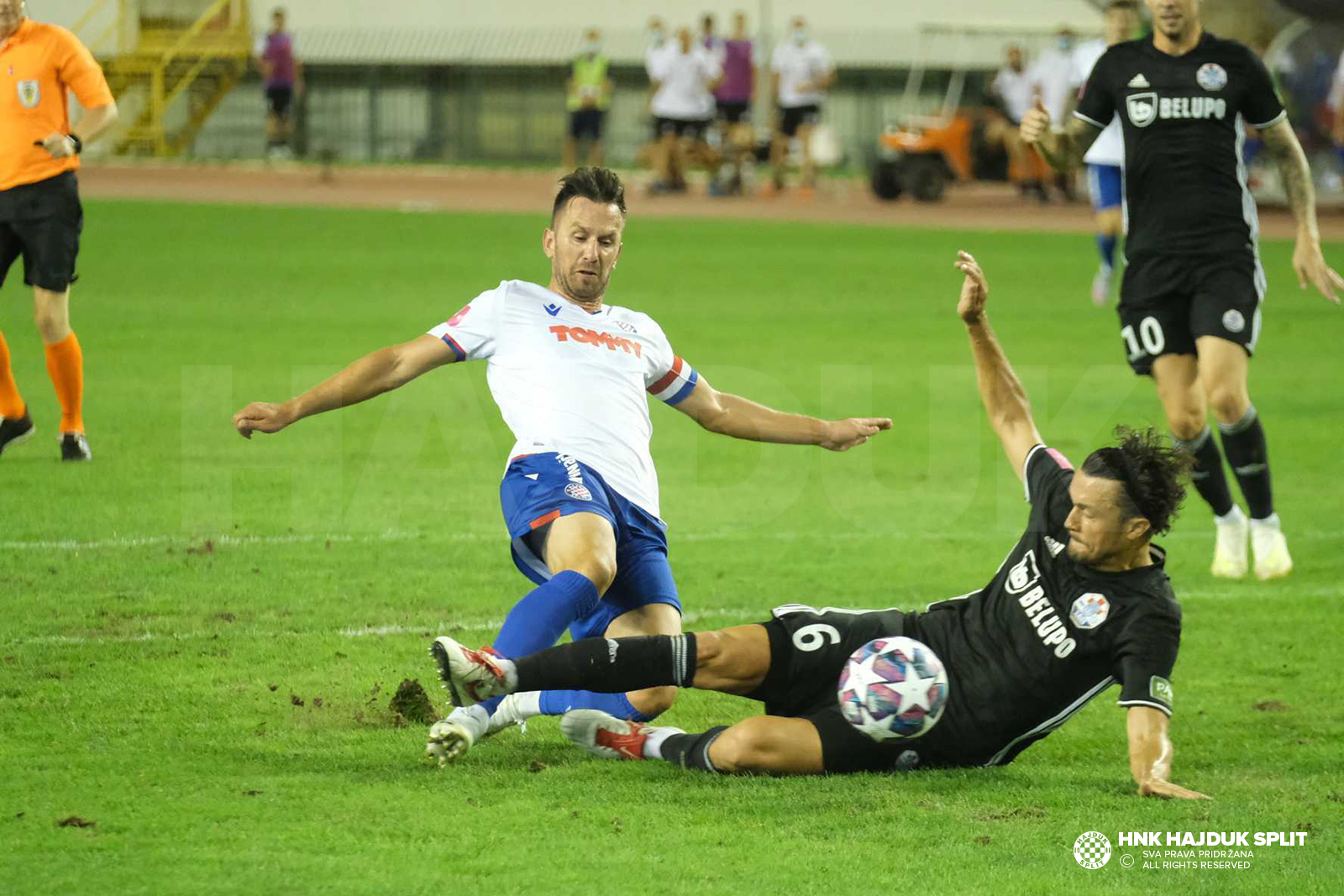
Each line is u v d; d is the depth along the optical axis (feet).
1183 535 103.96
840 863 49.11
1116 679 55.93
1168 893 47.91
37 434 118.21
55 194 105.50
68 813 51.13
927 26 348.79
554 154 436.35
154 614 76.64
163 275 208.44
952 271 237.45
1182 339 90.12
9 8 104.73
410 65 433.89
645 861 48.85
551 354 61.26
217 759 57.16
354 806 52.75
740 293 210.18
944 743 57.31
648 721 61.72
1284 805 55.77
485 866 48.03
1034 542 57.41
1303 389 153.79
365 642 73.46
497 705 60.70
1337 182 309.01
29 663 68.23
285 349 157.89
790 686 57.36
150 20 387.96
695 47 368.48
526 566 60.03
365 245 247.29
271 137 398.21
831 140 359.87
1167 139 88.69
